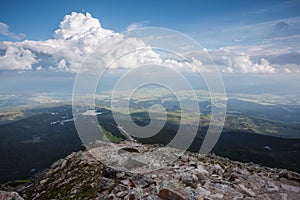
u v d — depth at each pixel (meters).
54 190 12.15
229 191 7.59
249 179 8.84
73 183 11.63
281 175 9.27
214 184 8.18
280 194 7.61
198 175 9.00
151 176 9.18
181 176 8.86
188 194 6.98
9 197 7.27
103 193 8.54
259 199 7.23
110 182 9.35
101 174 10.88
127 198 7.37
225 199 7.02
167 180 8.12
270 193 7.70
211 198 7.05
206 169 10.13
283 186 8.26
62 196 10.55
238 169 10.13
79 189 10.31
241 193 7.54
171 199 6.78
